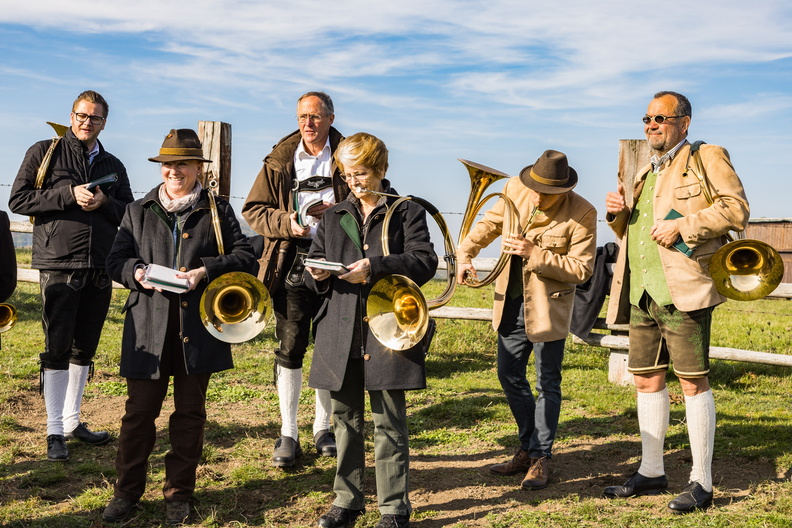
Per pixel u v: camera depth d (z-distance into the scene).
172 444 4.02
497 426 5.76
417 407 6.37
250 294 3.94
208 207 4.10
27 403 6.27
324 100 4.74
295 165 4.87
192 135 4.07
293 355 4.96
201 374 4.02
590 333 7.41
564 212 4.61
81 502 4.16
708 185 4.06
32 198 4.95
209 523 3.97
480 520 4.02
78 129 5.07
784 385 7.41
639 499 4.25
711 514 3.96
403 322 3.75
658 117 4.18
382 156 3.81
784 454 4.81
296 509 4.20
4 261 4.31
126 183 5.39
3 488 4.38
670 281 4.08
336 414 3.96
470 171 4.21
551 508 4.16
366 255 3.85
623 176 7.30
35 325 9.67
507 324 4.68
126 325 4.01
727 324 11.95
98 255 5.09
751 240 3.74
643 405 4.35
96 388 6.76
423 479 4.68
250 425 5.77
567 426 5.75
